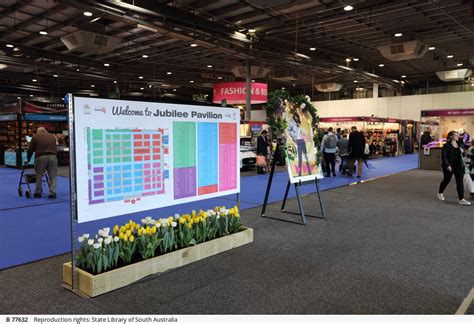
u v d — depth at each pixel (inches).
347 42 564.7
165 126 143.2
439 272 131.8
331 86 896.3
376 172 479.2
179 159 149.6
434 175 447.2
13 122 565.6
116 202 127.2
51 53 609.6
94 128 119.4
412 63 740.0
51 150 279.9
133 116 131.4
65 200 270.1
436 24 469.1
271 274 128.6
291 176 200.1
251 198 284.2
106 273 112.4
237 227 163.6
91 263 114.7
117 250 119.6
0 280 121.9
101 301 107.0
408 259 145.6
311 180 217.3
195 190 157.2
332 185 356.5
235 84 595.2
